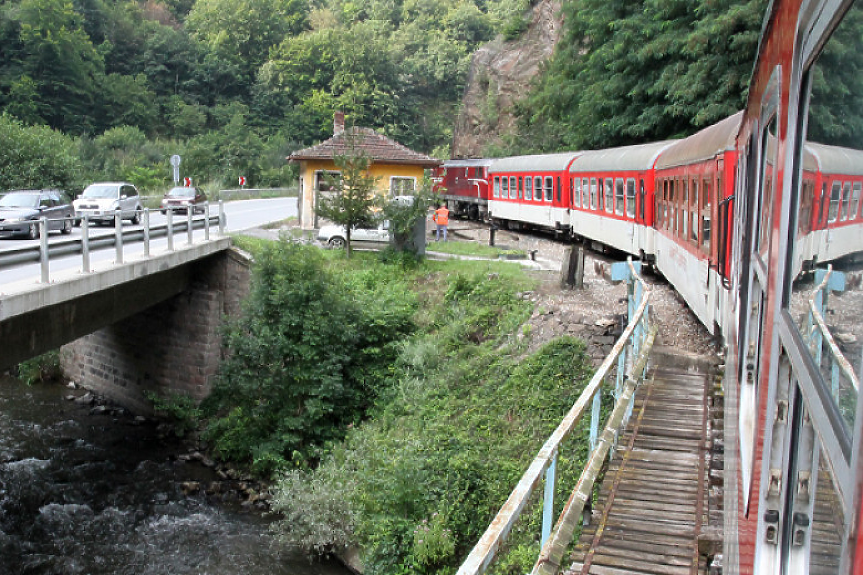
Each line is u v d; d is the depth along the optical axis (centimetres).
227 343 1956
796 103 289
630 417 990
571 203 2916
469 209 4450
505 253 2650
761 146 480
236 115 8188
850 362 191
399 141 9519
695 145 1408
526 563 934
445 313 2080
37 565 1402
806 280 265
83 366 2506
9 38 7056
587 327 1658
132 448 2003
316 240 2695
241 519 1633
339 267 2389
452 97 10569
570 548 820
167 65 9269
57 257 1344
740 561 400
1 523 1546
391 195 2508
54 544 1485
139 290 1900
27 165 3691
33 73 7000
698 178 1338
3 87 6812
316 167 3103
